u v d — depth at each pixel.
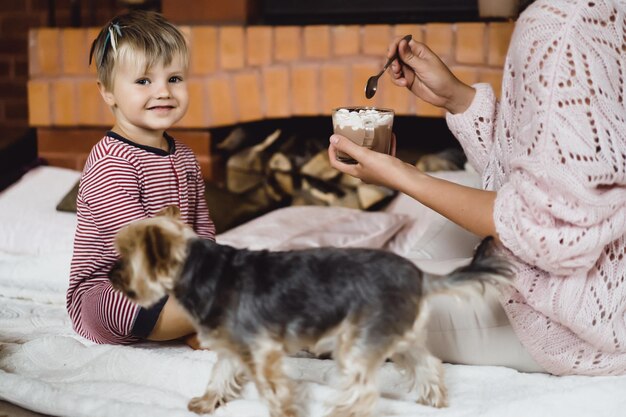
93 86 3.30
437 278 1.42
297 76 3.09
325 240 2.49
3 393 1.65
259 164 3.30
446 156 3.07
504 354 1.77
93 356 1.85
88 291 1.96
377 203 3.10
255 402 1.55
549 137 1.47
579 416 1.47
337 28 3.04
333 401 1.43
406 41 2.00
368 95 1.96
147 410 1.51
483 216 1.56
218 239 2.47
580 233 1.48
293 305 1.38
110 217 1.93
